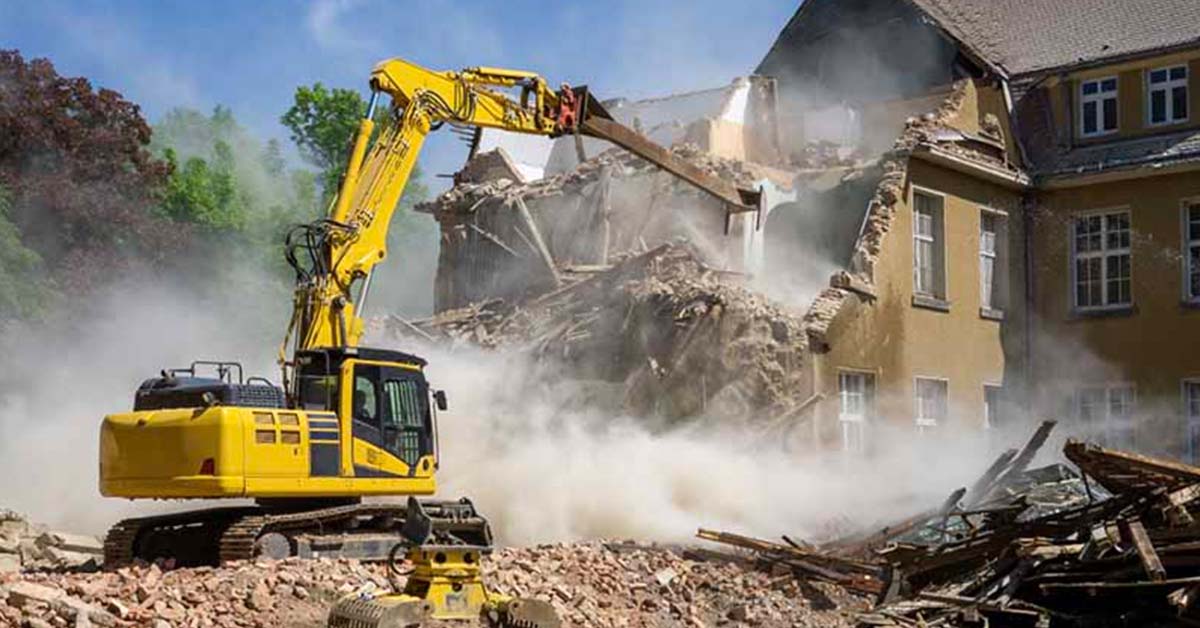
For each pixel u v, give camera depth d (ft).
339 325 59.67
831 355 84.99
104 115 115.96
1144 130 103.60
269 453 54.34
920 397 94.22
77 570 57.67
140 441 54.90
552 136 69.00
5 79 111.75
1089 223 104.32
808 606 59.82
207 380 57.47
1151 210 101.09
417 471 58.95
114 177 115.34
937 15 109.81
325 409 57.36
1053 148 106.42
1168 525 57.00
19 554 61.05
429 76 64.64
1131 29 106.83
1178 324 99.30
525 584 53.78
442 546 42.19
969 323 99.04
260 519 54.54
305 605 47.11
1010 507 63.57
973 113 102.78
